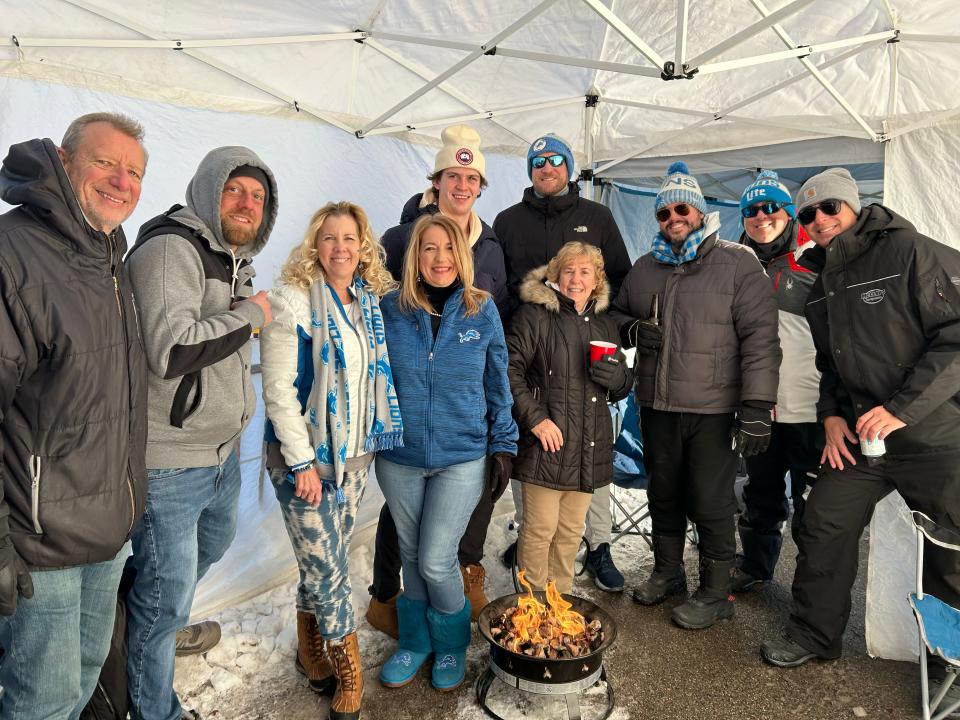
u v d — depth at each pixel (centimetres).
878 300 258
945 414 249
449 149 282
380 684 263
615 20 219
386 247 299
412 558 258
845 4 331
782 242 341
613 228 359
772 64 400
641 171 516
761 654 291
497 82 410
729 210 786
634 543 414
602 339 291
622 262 362
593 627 249
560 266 290
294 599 322
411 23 321
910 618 284
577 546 305
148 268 178
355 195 371
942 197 345
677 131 469
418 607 265
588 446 285
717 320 296
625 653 293
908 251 250
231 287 202
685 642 303
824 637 283
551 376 286
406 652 269
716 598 318
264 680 263
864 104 379
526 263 353
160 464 189
